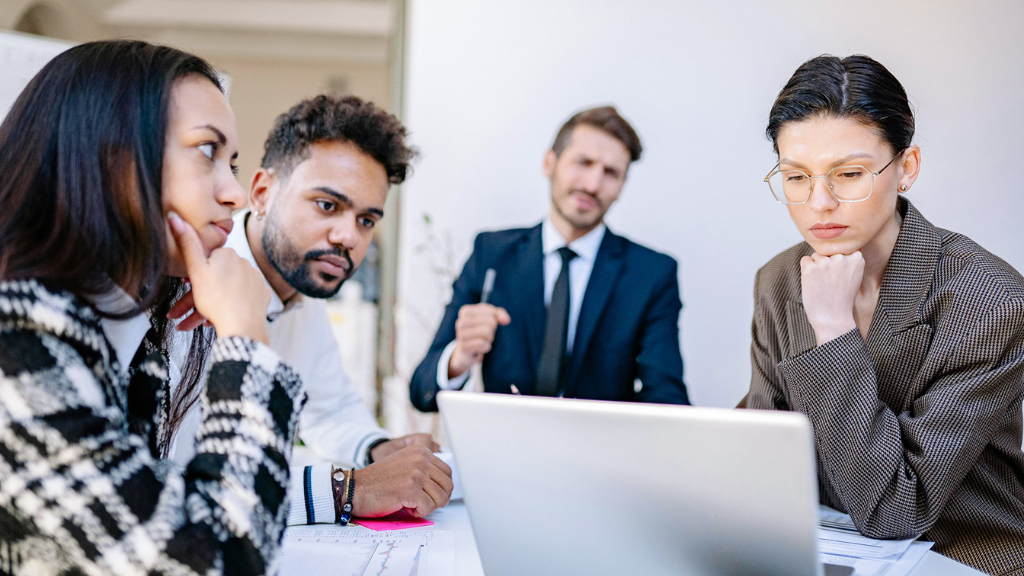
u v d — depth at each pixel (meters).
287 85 7.95
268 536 0.67
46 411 0.63
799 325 1.18
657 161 2.60
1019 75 2.15
